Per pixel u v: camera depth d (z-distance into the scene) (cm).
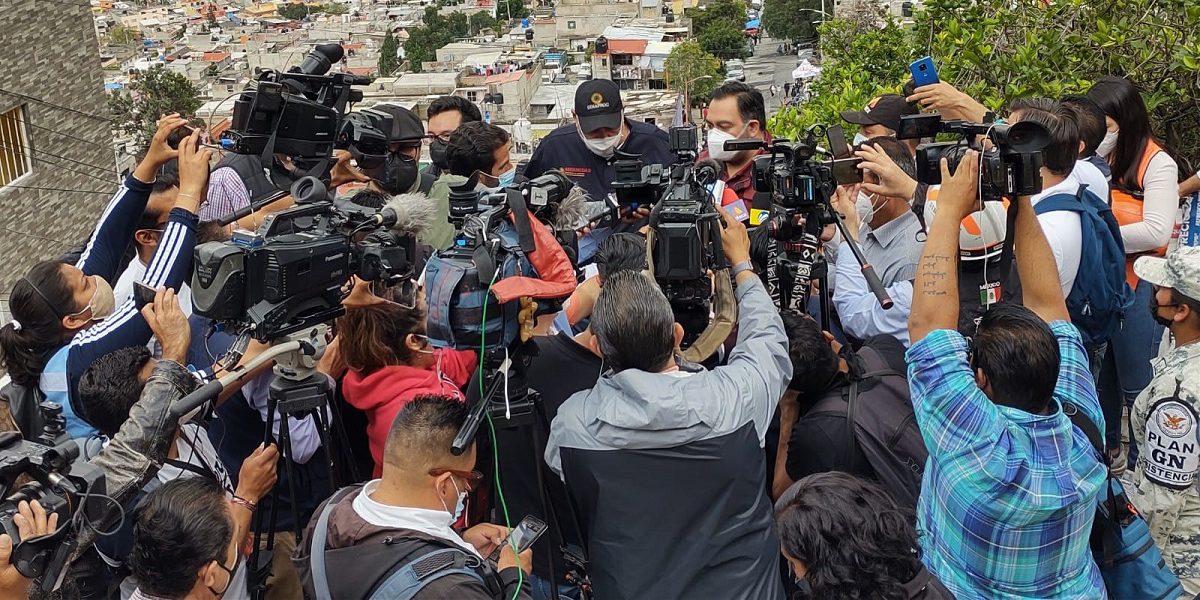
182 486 259
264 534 349
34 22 1540
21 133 1550
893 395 319
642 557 269
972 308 340
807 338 317
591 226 400
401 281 316
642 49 6053
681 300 307
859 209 426
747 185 509
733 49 6172
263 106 389
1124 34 693
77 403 336
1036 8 773
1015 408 259
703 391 272
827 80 1094
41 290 347
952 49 775
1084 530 262
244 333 294
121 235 386
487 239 290
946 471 259
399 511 254
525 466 314
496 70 5756
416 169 477
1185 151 714
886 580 216
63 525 246
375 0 13875
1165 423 327
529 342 294
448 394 320
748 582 273
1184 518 336
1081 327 391
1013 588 261
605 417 271
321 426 311
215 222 380
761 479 280
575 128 552
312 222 304
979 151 281
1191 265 330
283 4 14275
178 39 11788
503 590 254
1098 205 386
